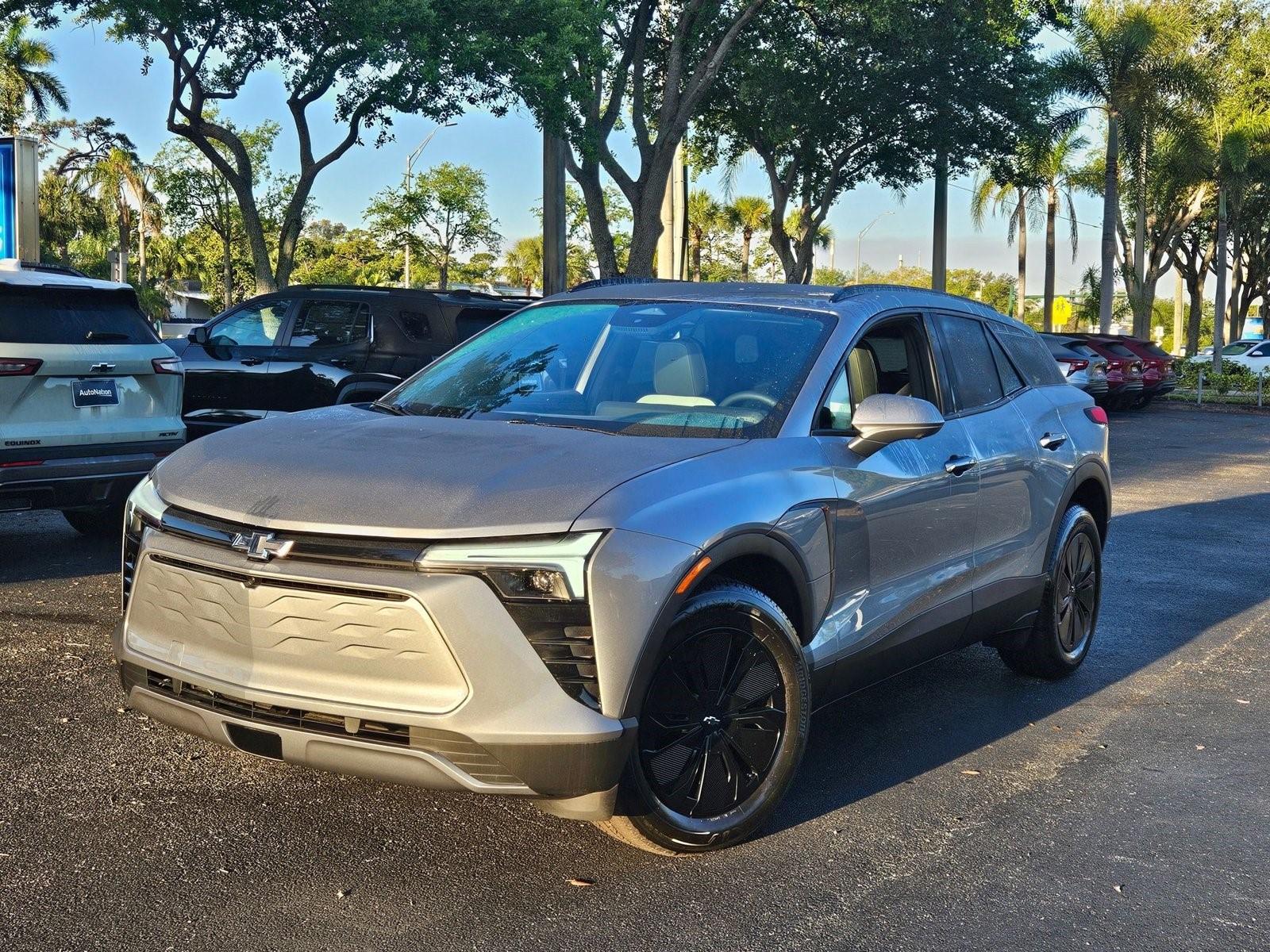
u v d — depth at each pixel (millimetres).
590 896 3363
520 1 19188
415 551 3133
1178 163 37781
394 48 19484
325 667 3193
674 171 25844
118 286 7410
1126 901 3486
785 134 28781
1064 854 3805
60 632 5863
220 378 11375
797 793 4227
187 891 3311
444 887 3389
